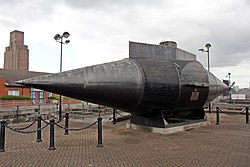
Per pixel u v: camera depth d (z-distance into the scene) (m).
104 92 8.33
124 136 9.50
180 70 10.20
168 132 9.95
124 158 6.50
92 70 8.31
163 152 7.11
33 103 29.17
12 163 6.16
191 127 11.37
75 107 26.16
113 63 9.08
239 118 16.06
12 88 33.91
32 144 8.34
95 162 6.16
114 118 13.62
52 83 7.54
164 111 10.40
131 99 9.01
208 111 21.03
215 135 9.71
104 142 8.53
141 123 10.84
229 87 16.06
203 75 11.42
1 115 16.48
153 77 9.32
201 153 6.96
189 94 10.32
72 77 7.84
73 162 6.17
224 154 6.84
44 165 5.96
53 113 18.22
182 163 6.04
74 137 9.48
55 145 8.12
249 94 51.56
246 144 8.11
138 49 10.24
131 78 8.84
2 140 7.42
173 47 11.38
